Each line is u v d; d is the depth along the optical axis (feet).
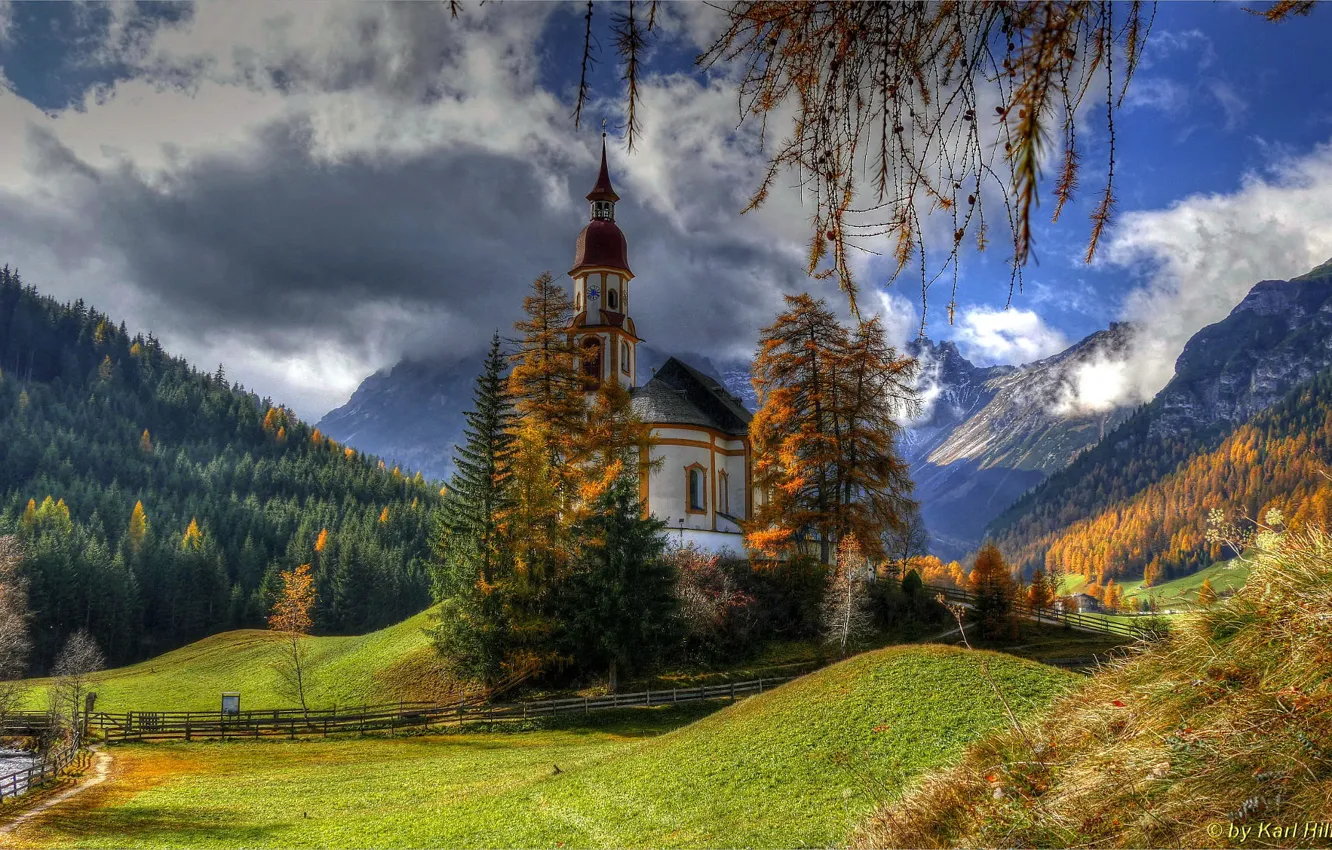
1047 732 32.35
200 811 100.22
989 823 27.94
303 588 202.59
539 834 75.41
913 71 10.85
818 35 11.37
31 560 346.74
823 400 165.68
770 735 90.27
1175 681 28.25
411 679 178.91
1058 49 8.98
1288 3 10.95
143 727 157.99
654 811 76.74
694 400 215.31
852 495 168.66
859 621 164.96
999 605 184.85
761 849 61.05
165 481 651.25
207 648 287.28
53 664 341.41
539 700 155.84
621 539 157.28
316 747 141.18
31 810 103.09
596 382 175.83
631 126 11.26
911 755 77.61
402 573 458.09
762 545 167.63
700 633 164.25
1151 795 24.02
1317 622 24.93
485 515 164.96
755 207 11.91
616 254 214.28
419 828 82.28
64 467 622.54
